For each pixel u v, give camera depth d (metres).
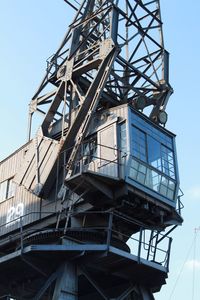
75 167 27.84
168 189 28.55
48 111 31.50
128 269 26.02
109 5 31.33
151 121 29.19
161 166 28.56
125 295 26.30
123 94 31.12
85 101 29.05
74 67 30.75
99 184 26.05
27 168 31.23
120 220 27.58
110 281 27.89
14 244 30.83
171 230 28.81
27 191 30.72
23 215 30.12
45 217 28.91
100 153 27.83
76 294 24.28
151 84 32.03
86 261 24.97
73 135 29.22
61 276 24.33
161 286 27.50
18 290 29.19
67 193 28.00
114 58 29.12
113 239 26.52
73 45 31.56
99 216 27.33
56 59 32.53
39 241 26.23
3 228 31.41
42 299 28.48
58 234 25.84
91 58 31.36
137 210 27.34
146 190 27.05
